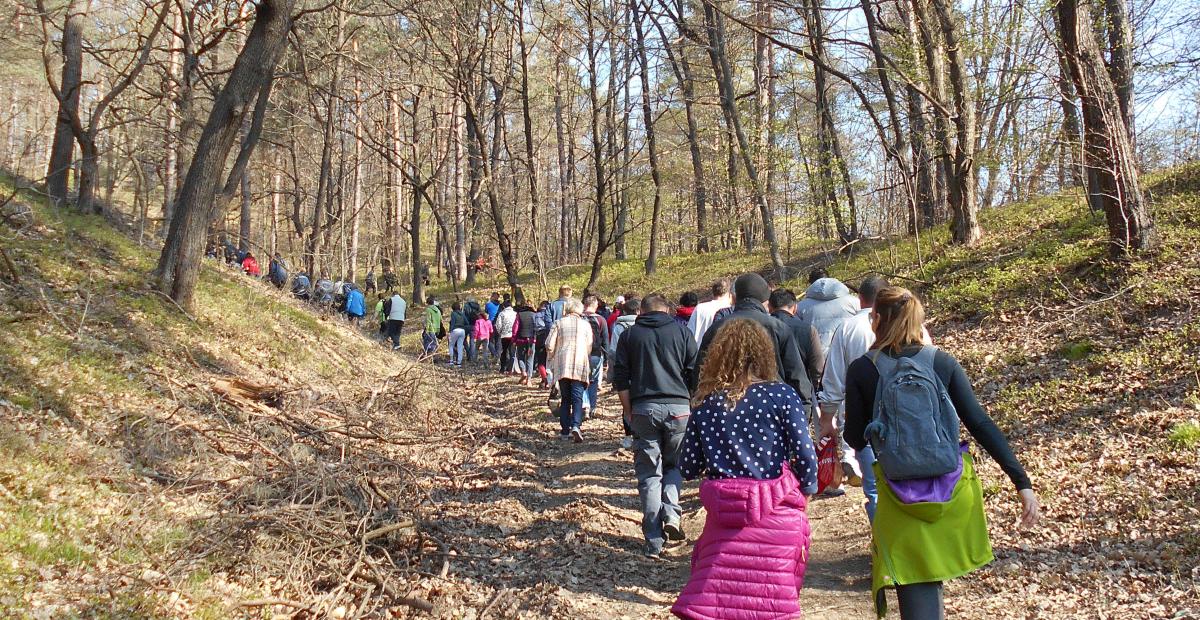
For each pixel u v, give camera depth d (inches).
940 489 134.5
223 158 444.1
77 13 602.5
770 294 267.4
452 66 895.1
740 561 146.5
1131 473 248.5
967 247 641.6
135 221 689.0
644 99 1098.1
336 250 1210.0
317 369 459.5
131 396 286.7
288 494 236.8
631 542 261.0
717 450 151.9
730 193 1179.3
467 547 245.9
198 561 193.2
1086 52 439.5
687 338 248.4
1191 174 564.7
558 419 481.1
